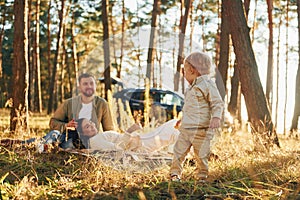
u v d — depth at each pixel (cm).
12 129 1033
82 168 563
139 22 3138
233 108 1419
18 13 1058
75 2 2981
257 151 773
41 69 4112
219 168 577
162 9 2928
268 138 810
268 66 2122
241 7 910
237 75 1424
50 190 452
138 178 525
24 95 1045
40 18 3769
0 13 3108
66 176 537
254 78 898
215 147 748
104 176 518
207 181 505
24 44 1056
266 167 593
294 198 419
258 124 890
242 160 648
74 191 450
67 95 3903
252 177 513
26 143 710
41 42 3847
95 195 423
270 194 439
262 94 898
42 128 1302
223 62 1273
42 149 687
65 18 2997
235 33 906
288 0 2812
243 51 900
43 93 4162
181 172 536
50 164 596
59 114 756
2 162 590
